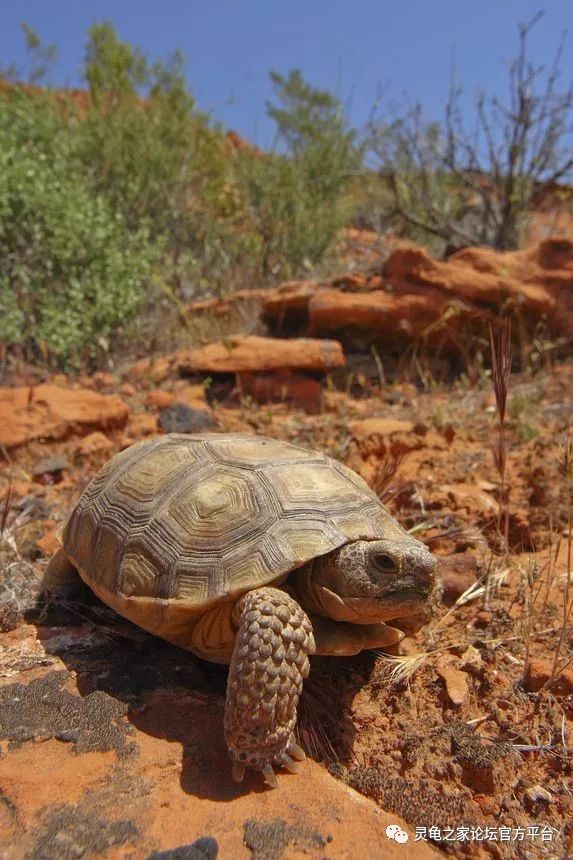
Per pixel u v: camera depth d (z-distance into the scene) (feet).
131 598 1.11
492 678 1.19
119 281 2.97
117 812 0.89
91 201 3.14
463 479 1.99
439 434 2.35
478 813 0.96
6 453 2.11
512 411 2.36
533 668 1.19
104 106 4.14
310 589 1.08
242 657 0.93
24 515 1.76
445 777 1.01
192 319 3.31
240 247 3.92
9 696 1.09
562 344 3.04
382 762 1.03
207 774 0.97
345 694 1.16
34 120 3.46
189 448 1.29
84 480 1.94
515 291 2.93
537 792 0.99
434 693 1.17
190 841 0.86
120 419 2.34
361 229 4.83
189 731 1.04
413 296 2.96
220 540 1.09
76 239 2.86
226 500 1.13
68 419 2.23
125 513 1.21
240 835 0.87
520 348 3.03
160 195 3.76
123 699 1.09
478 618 1.37
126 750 0.99
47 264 2.92
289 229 3.93
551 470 1.94
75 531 1.31
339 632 1.07
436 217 4.18
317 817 0.91
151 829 0.87
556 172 4.01
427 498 1.85
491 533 1.70
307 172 4.27
